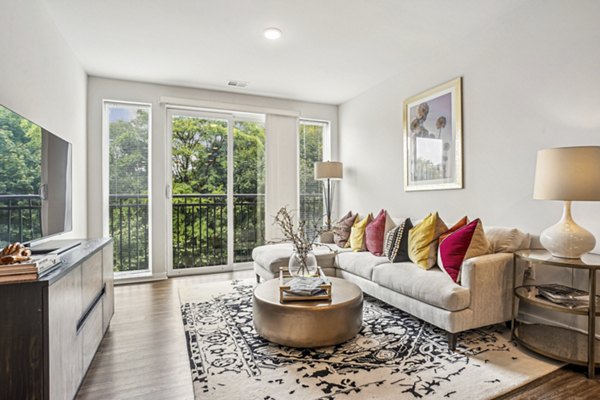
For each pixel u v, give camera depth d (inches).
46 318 53.1
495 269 90.5
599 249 86.9
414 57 141.6
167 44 126.6
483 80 117.5
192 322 106.7
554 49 96.2
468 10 106.7
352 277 131.7
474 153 121.6
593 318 72.4
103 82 158.2
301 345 84.4
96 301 84.7
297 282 96.9
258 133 193.5
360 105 189.2
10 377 52.1
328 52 135.5
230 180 185.3
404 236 119.7
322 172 187.2
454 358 81.4
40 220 83.9
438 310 89.9
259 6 102.3
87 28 114.1
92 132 155.9
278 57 139.6
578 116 90.7
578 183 75.4
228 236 185.2
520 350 85.1
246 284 153.3
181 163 175.8
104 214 159.2
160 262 166.9
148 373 76.6
